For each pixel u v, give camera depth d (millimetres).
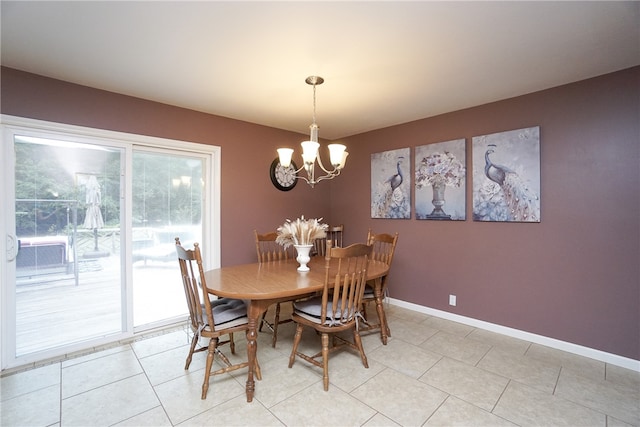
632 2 1519
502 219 2848
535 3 1533
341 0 1514
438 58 2102
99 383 2080
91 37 1860
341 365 2318
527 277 2734
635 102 2217
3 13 1614
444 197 3270
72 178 2562
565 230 2529
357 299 2250
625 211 2266
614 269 2314
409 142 3594
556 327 2586
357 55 2066
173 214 3154
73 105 2498
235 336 2863
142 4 1550
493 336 2842
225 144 3412
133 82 2496
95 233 2674
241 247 3551
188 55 2076
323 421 1716
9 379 2131
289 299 2320
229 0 1518
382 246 3830
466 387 2033
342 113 3293
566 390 1998
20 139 2338
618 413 1777
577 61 2141
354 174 4230
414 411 1797
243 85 2559
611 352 2332
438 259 3344
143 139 2846
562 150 2537
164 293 3088
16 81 2264
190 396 1938
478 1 1517
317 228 2684
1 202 2246
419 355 2477
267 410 1809
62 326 2527
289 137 4027
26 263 2373
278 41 1898
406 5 1551
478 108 3027
